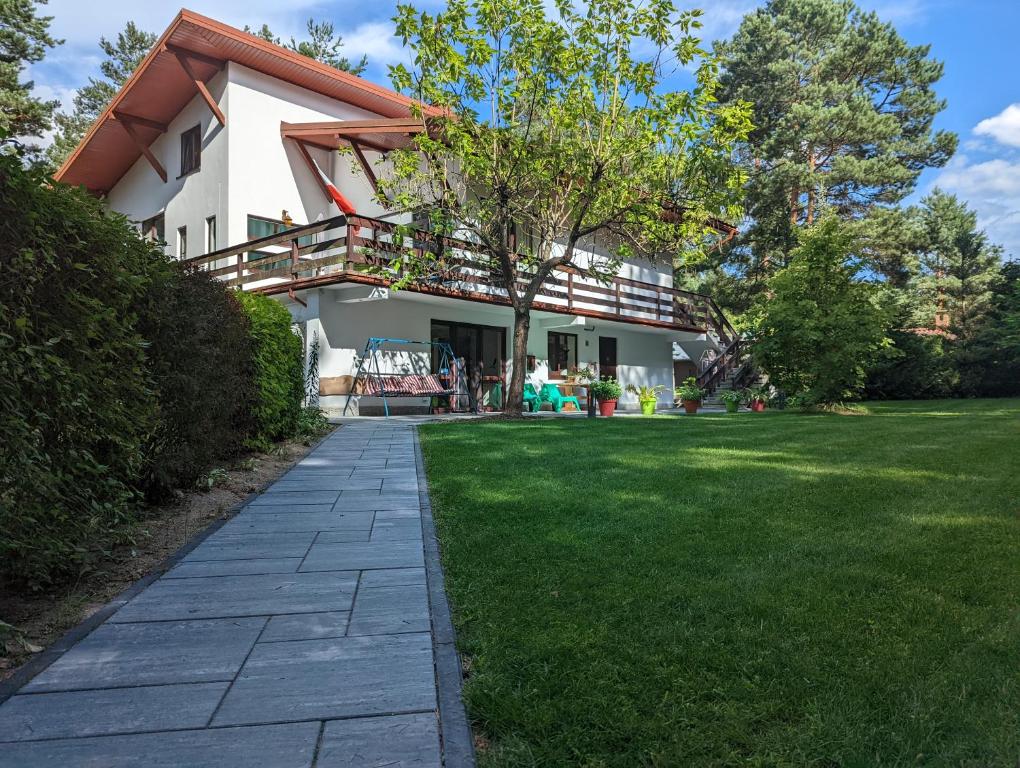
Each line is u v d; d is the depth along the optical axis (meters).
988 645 2.21
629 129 11.74
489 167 11.56
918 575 2.96
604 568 3.11
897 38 27.56
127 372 3.51
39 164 2.82
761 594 2.71
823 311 14.94
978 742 1.66
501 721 1.81
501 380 16.33
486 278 14.44
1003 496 4.66
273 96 16.06
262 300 7.65
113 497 3.54
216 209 15.74
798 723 1.78
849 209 29.52
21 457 2.49
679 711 1.83
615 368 20.38
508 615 2.55
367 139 15.52
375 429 10.15
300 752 1.70
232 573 3.23
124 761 1.66
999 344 24.67
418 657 2.28
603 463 6.27
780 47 27.78
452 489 5.10
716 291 32.16
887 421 11.53
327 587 3.02
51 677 2.13
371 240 12.62
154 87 16.50
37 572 2.83
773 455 6.83
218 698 1.99
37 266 2.77
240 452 6.92
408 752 1.70
